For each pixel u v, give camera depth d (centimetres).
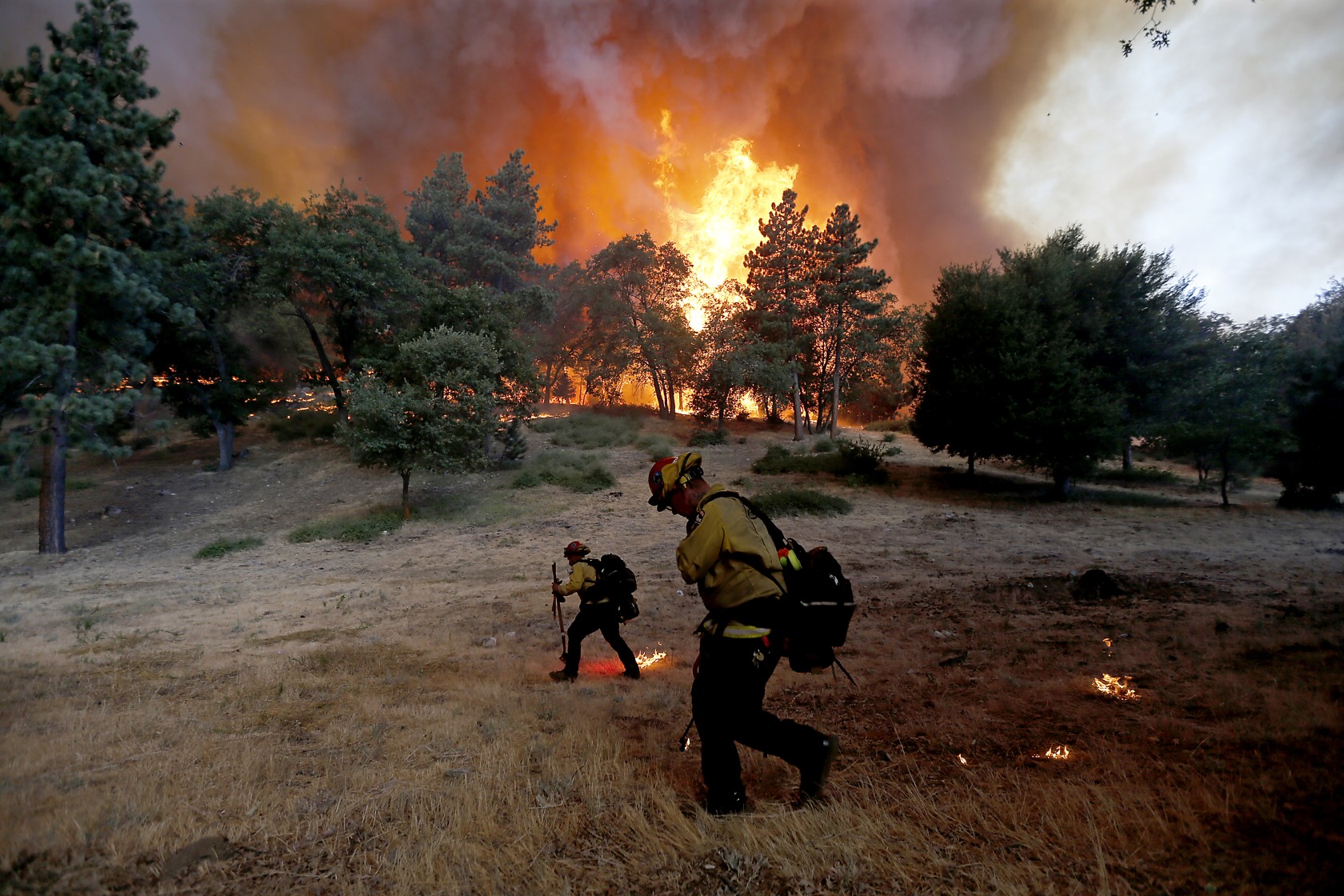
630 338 4500
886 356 4484
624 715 503
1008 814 274
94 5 2183
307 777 372
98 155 2223
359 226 3256
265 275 2952
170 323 2831
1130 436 2573
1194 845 238
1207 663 543
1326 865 212
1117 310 2558
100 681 671
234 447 3500
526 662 766
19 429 2108
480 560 1856
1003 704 449
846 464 3025
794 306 4200
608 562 682
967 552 1758
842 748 384
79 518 2517
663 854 266
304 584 1599
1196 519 2177
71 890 246
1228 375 2377
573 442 3734
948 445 2819
